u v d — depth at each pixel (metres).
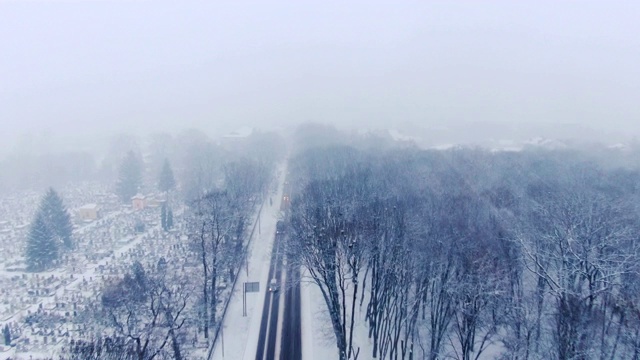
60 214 99.06
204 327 61.22
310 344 61.06
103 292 64.25
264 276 83.19
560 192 76.81
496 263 49.81
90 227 116.94
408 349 56.66
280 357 57.91
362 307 69.06
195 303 63.03
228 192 99.56
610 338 46.41
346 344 58.69
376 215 63.78
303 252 61.06
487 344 53.06
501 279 48.56
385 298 58.31
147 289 59.56
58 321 64.56
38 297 74.56
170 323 52.00
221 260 71.75
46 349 56.94
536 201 72.38
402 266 53.62
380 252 57.31
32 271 87.56
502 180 97.50
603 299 47.03
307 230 64.31
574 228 52.94
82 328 58.09
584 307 41.75
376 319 60.47
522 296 48.66
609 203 65.94
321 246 57.28
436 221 60.88
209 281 71.25
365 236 58.38
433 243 53.19
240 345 60.69
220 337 62.34
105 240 105.12
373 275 61.72
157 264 80.62
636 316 40.75
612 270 45.91
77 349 43.41
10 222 124.06
